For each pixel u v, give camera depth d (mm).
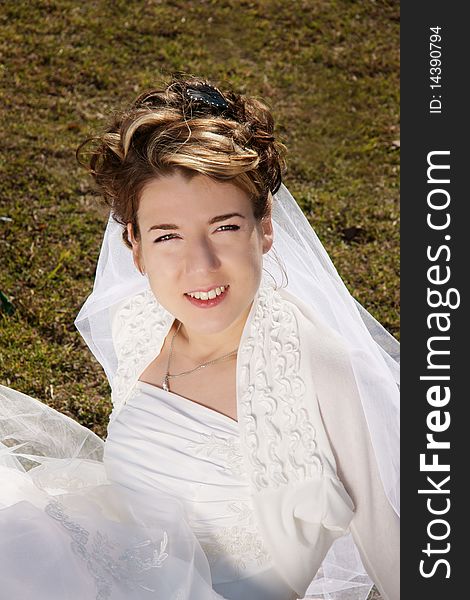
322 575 2869
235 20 8219
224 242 2201
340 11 8484
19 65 7301
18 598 2014
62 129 6625
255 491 2262
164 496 2312
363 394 2295
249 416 2281
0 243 5273
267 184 2293
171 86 2363
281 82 7480
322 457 2268
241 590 2309
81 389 4156
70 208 5691
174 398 2389
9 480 2393
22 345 4422
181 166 2154
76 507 2273
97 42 7711
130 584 2094
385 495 2320
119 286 2799
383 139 6867
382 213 5914
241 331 2383
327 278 2607
